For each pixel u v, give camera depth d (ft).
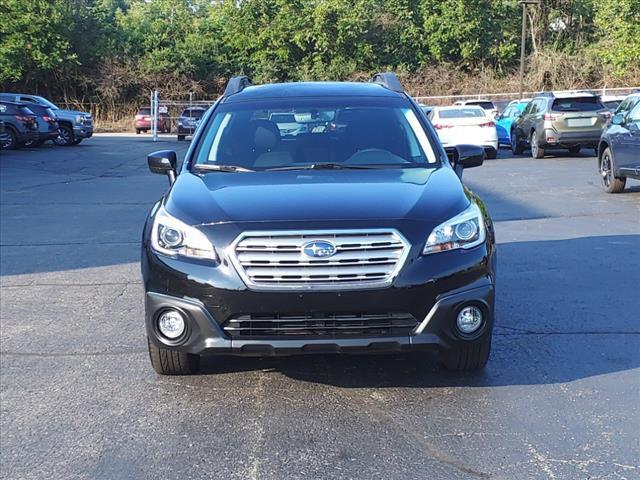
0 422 13.76
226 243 13.48
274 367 16.31
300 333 13.44
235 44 177.88
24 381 15.81
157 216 14.78
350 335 13.44
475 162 18.25
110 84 167.63
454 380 15.42
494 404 14.17
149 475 11.72
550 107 65.72
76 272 25.80
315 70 172.45
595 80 166.30
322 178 16.02
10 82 163.02
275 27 173.78
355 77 171.73
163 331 13.99
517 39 180.86
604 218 34.37
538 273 24.30
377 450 12.39
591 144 65.57
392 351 13.57
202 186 15.66
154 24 179.73
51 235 32.76
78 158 75.25
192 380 15.66
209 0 201.36
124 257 28.07
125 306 21.54
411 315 13.52
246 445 12.68
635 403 14.11
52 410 14.26
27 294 22.99
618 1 111.86
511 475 11.49
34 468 12.02
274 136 18.35
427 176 16.10
